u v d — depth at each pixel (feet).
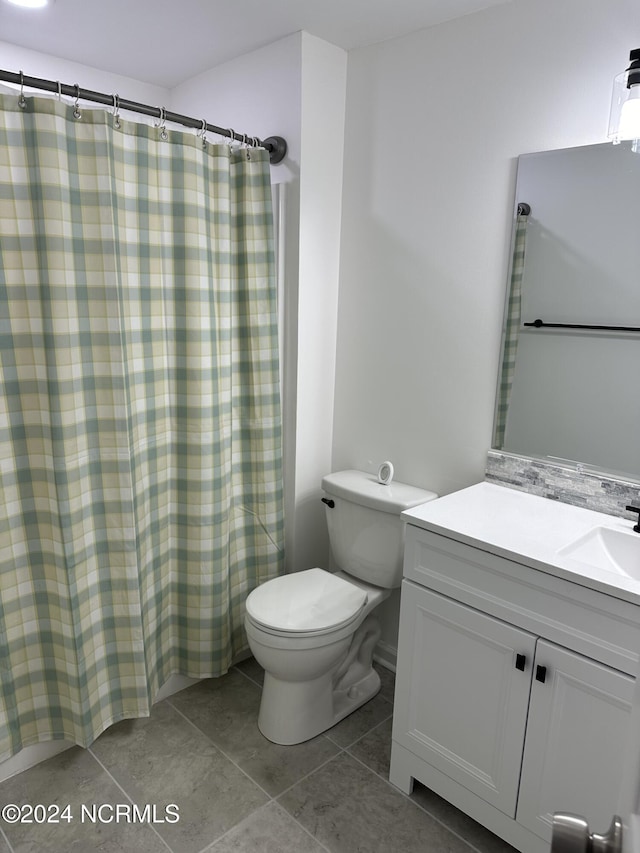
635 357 5.52
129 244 5.95
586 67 5.50
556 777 4.82
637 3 5.14
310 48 6.92
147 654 6.76
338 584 7.06
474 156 6.40
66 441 5.55
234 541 7.63
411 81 6.81
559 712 4.71
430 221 6.89
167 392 6.61
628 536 5.25
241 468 7.56
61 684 6.13
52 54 7.54
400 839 5.58
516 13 5.88
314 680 6.63
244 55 7.52
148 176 5.95
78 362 5.64
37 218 5.20
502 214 6.27
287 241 7.48
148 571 6.71
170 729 6.86
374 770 6.38
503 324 6.40
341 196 7.73
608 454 5.80
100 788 6.02
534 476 6.31
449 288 6.84
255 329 7.10
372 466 7.99
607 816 4.58
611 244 5.53
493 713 5.17
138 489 6.38
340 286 7.97
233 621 7.78
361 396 7.97
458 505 5.90
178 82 8.55
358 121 7.39
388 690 7.75
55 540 5.74
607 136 5.18
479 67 6.23
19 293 5.33
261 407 7.32
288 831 5.61
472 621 5.20
